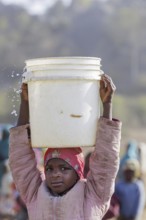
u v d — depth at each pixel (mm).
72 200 6336
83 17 120938
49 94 6234
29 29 113312
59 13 126125
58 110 6223
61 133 6234
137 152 17938
